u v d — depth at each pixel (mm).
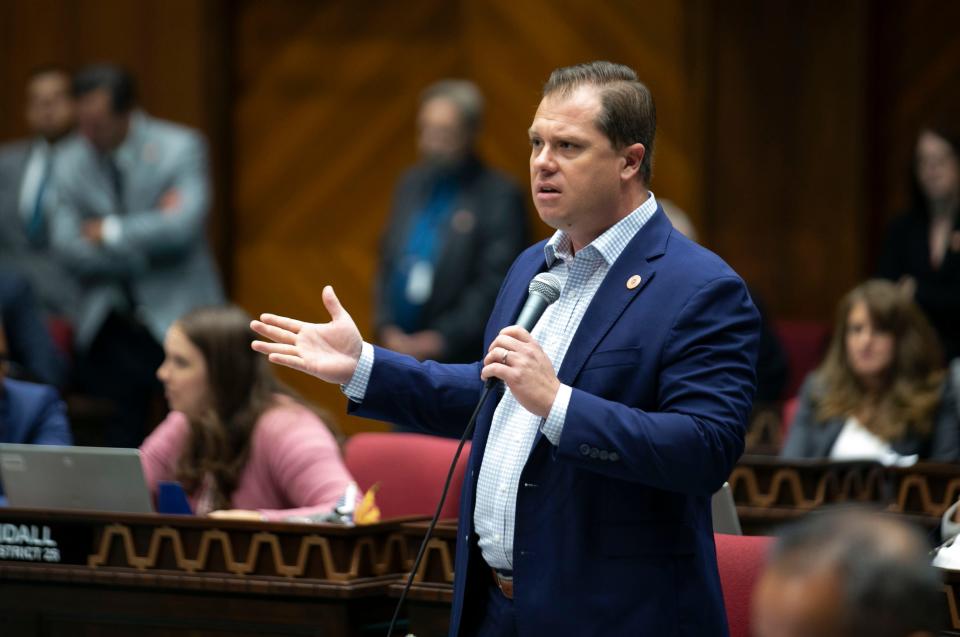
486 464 8344
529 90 26703
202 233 22625
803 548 4480
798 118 25062
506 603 8250
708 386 7727
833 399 16281
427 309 20953
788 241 25172
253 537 10773
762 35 25203
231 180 28344
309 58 28047
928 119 25234
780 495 14031
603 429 7465
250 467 12961
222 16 27938
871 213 25406
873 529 4473
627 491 7895
